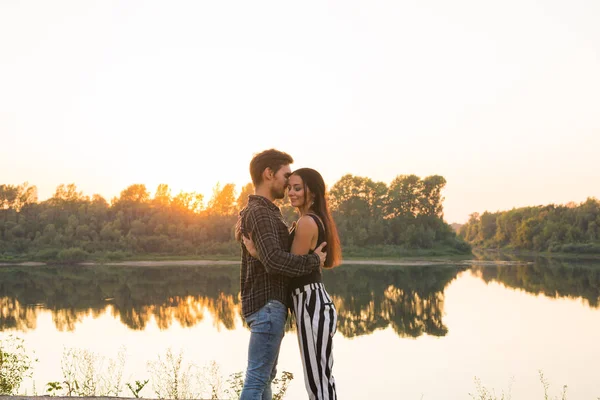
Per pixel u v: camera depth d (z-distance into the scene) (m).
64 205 91.56
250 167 3.37
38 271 59.12
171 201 92.06
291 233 3.34
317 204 3.36
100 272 56.94
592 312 25.05
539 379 12.91
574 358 15.41
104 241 83.19
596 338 18.52
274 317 3.19
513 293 33.38
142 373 11.94
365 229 86.81
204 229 88.00
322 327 3.15
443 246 89.44
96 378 9.80
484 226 150.75
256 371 3.18
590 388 12.16
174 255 84.31
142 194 93.00
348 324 22.31
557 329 20.47
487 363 14.73
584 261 74.25
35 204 92.25
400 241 88.19
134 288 39.09
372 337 19.11
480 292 34.25
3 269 62.78
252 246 3.16
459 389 11.97
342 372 13.60
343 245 84.62
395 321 23.05
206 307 28.48
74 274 54.16
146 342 18.27
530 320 22.78
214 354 15.83
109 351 16.38
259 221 3.11
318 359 3.14
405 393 11.55
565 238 104.81
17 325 22.56
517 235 117.62
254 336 3.20
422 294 33.50
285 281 3.27
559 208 113.69
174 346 17.34
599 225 100.88
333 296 32.97
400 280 43.81
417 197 92.06
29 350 16.28
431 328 21.03
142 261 77.81
